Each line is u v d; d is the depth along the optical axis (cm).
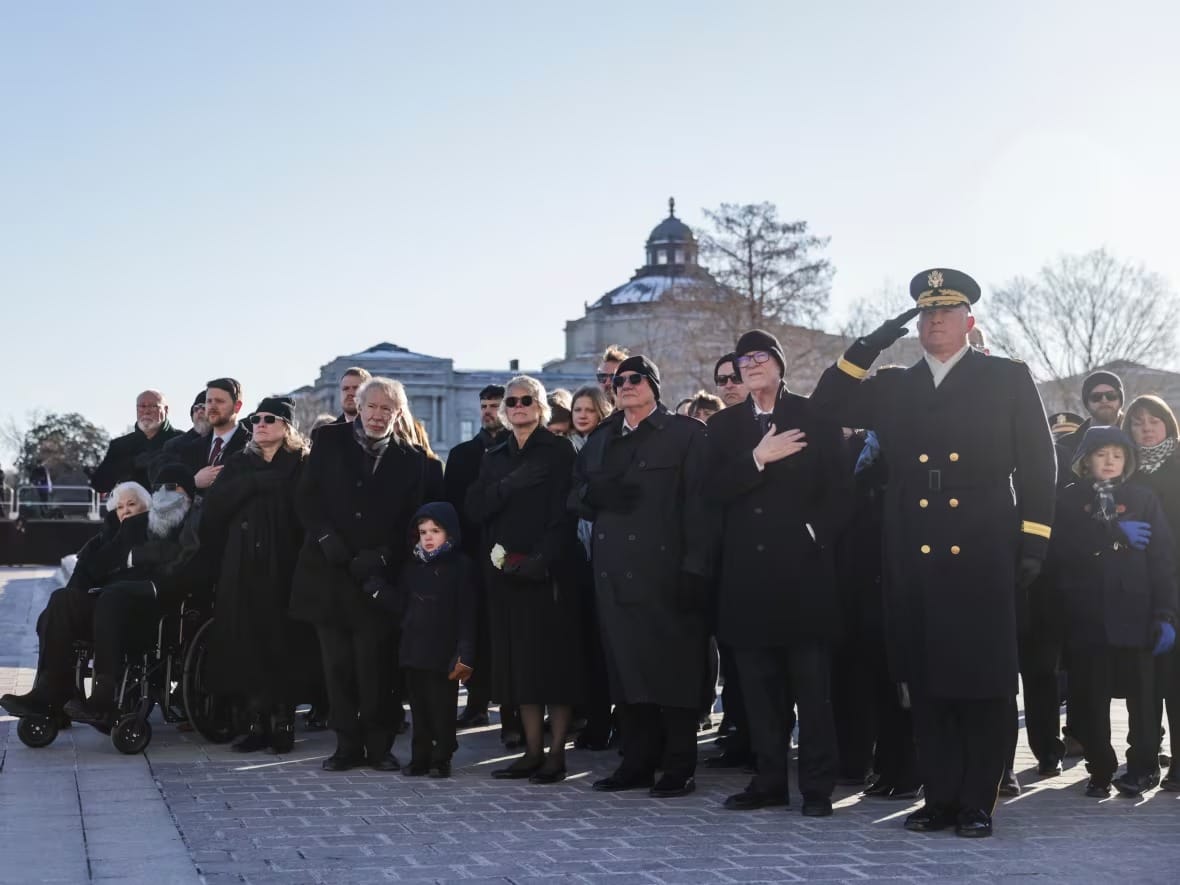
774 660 773
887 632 726
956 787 713
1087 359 5778
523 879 588
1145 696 822
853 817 743
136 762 890
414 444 920
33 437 9494
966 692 692
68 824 690
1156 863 632
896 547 719
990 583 700
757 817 738
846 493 769
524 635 848
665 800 788
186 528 966
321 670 948
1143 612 815
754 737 774
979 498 705
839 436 766
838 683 862
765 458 754
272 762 903
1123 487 827
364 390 905
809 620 750
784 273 6450
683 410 1114
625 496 807
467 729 1080
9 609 2031
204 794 783
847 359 741
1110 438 831
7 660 1423
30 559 3478
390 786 822
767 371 784
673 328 7044
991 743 705
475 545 1005
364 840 664
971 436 707
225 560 948
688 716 810
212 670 940
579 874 598
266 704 934
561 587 850
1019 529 710
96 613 932
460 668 852
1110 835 698
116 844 645
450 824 707
